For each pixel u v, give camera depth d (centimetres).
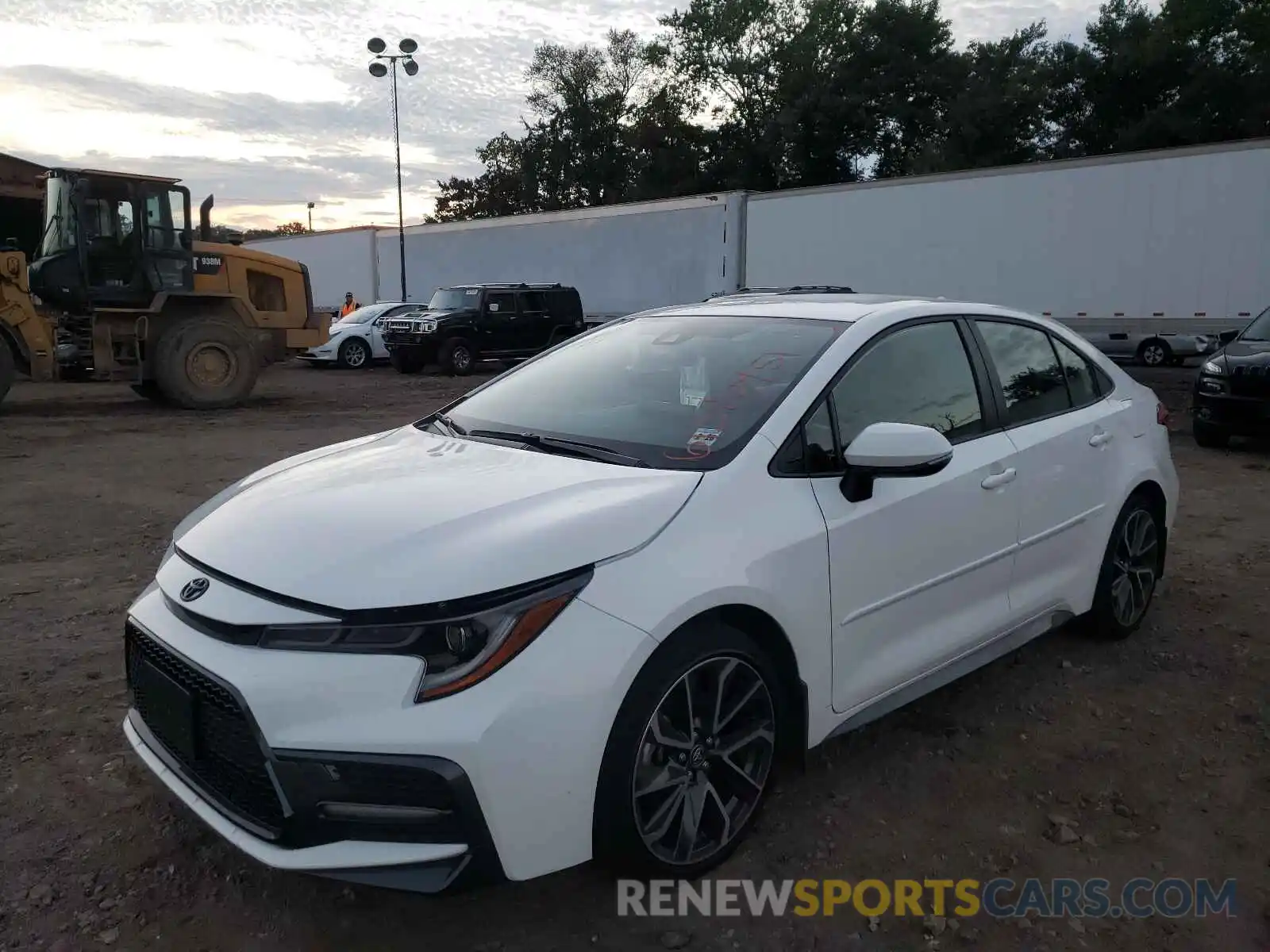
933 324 374
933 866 290
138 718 295
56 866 285
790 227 1811
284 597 243
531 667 235
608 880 279
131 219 1389
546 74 5844
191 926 261
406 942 255
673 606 255
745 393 326
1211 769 345
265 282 1587
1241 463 942
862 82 4516
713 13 5088
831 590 300
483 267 2538
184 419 1311
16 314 1347
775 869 286
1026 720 382
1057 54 4466
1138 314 1380
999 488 364
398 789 229
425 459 324
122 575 564
